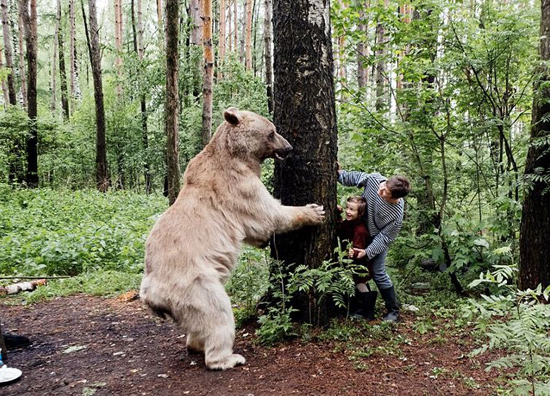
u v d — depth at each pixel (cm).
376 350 441
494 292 607
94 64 2072
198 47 2059
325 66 476
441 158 695
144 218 1379
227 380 390
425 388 367
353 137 738
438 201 709
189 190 449
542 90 557
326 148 482
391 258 717
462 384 372
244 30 3600
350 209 518
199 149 1870
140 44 2511
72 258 884
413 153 680
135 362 459
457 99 683
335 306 531
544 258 556
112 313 643
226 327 409
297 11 464
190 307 399
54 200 1605
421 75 673
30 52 2095
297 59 469
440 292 655
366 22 683
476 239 632
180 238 417
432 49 677
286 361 423
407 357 430
